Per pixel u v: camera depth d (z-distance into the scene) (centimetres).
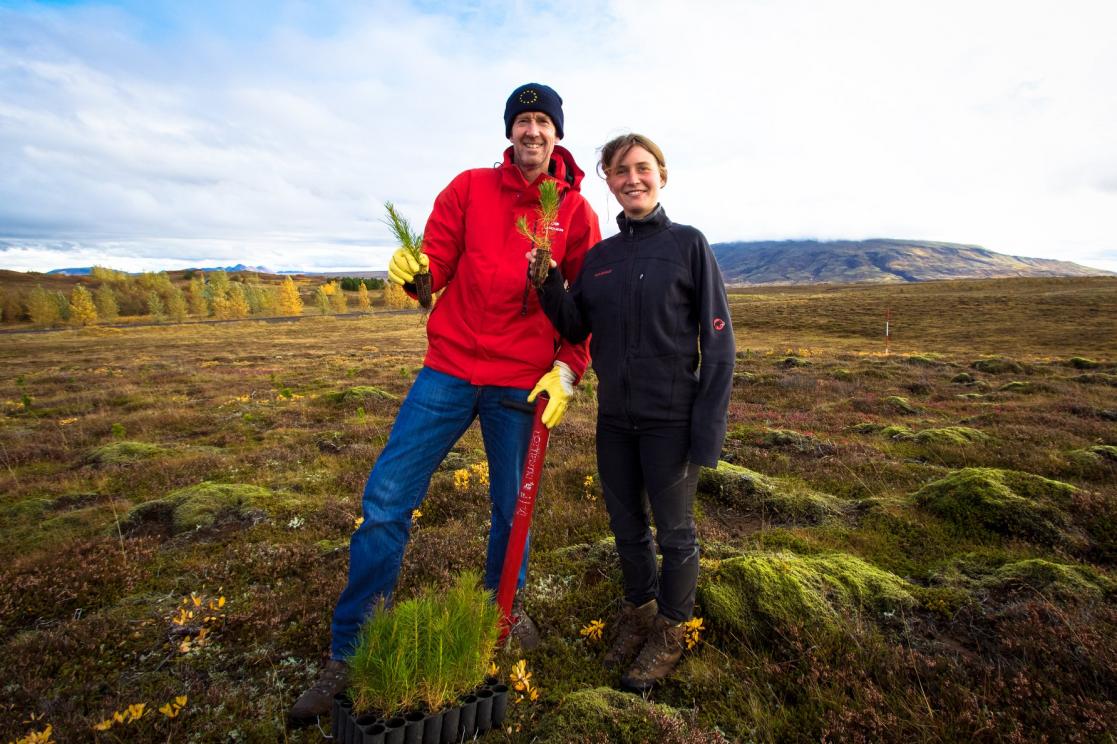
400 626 194
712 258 238
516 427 253
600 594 309
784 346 3017
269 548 392
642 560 256
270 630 282
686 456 239
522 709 218
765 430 740
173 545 418
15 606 315
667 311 233
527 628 268
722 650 259
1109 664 222
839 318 4697
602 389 247
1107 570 333
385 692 187
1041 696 215
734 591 284
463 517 448
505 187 244
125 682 246
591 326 253
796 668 241
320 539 421
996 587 301
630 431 246
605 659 253
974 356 2258
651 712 206
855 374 1502
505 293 240
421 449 241
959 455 617
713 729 210
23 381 1778
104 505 533
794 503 451
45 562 370
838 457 610
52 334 6222
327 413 1042
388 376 1664
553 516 439
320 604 300
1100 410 873
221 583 348
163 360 2797
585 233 267
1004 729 200
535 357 252
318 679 235
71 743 203
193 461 674
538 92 231
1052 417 823
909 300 5922
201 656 264
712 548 360
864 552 369
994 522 394
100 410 1230
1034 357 2189
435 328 251
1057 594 282
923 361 1858
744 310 5884
